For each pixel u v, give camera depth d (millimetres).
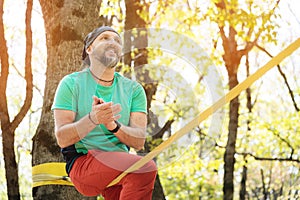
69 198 4789
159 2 9312
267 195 15984
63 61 5191
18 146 14422
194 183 14727
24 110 9508
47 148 4910
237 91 3211
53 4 5316
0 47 9328
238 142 14203
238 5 10125
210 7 10211
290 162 15141
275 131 13711
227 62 12438
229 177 13141
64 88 3205
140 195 3131
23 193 15203
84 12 5309
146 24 9250
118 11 9742
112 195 3408
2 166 13812
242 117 14289
